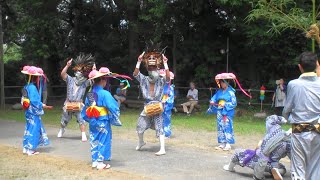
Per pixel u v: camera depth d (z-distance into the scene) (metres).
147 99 8.26
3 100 18.62
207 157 7.98
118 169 6.96
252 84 18.88
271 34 15.12
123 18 22.61
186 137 10.47
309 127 5.14
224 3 14.76
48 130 11.56
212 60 19.34
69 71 22.05
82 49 23.08
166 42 20.03
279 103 15.25
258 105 17.98
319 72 5.49
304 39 16.34
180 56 19.89
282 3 10.26
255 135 10.81
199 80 19.77
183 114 16.50
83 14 22.86
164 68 8.57
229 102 8.59
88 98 7.16
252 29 15.36
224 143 8.80
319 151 5.21
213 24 19.23
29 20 18.06
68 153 8.35
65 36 22.30
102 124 6.97
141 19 18.14
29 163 7.37
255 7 13.67
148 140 9.92
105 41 23.38
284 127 11.88
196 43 19.55
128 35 22.69
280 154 6.12
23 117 14.59
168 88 9.91
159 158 7.86
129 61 22.16
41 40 18.95
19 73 22.48
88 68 9.87
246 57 19.73
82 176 6.47
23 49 19.52
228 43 19.56
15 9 20.12
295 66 17.73
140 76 8.27
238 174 6.66
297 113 5.21
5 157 7.88
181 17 18.23
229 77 8.59
